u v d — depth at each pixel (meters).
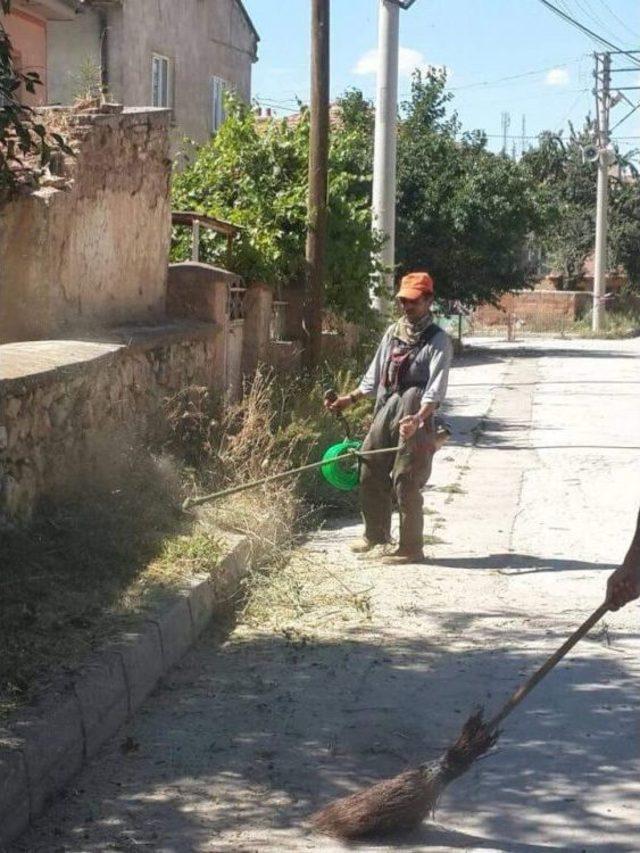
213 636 8.72
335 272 17.44
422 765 6.46
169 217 13.55
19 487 9.02
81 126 11.59
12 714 6.66
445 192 31.83
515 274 34.44
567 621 9.11
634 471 14.71
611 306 58.00
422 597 9.63
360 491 10.73
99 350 10.36
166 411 11.71
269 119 18.17
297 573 10.10
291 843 6.28
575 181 60.44
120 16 24.23
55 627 7.69
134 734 7.27
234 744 7.19
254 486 10.71
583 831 6.38
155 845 6.24
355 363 17.58
